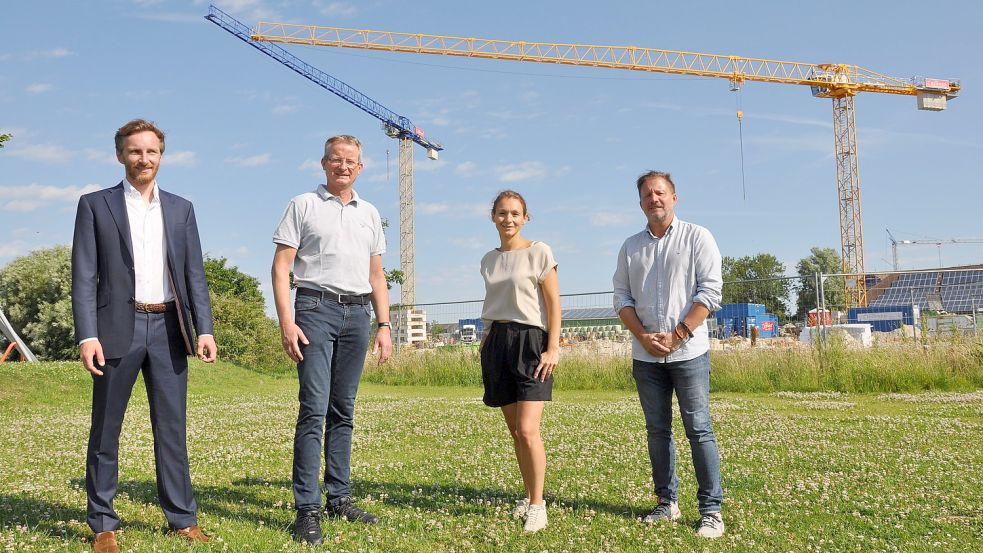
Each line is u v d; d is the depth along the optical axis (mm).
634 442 7039
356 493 4910
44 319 31656
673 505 4324
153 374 3797
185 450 3871
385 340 4570
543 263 4273
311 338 4082
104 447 3646
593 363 15719
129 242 3732
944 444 6680
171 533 3812
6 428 8570
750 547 3670
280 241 4156
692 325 4211
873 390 13164
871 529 4004
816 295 15789
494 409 10344
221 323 23891
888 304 21312
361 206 4398
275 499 4676
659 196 4434
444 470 5734
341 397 4309
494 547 3699
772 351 14586
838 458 6012
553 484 5172
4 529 3779
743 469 5582
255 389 16859
